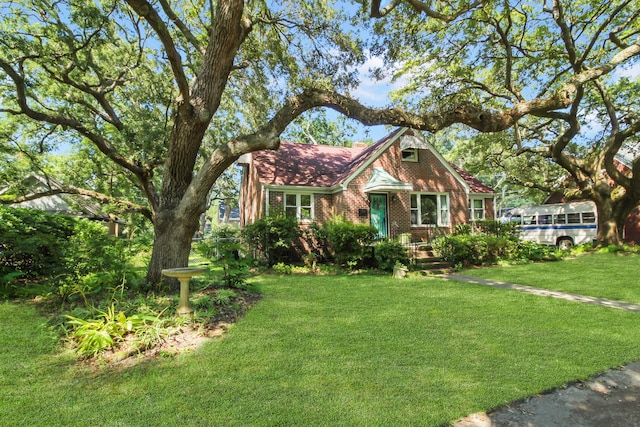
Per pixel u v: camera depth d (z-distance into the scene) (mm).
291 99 8555
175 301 6203
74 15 10242
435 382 3680
